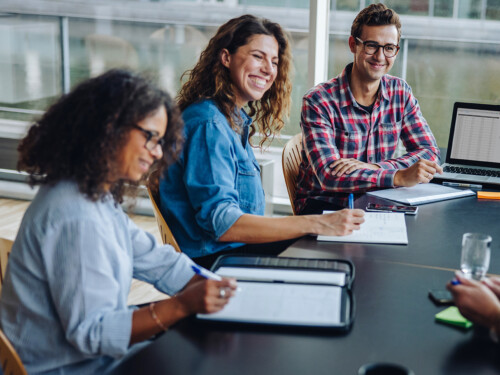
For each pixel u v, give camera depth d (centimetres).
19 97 424
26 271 127
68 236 123
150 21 390
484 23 341
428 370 109
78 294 123
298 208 256
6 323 131
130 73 131
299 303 129
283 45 212
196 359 113
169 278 153
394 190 227
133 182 145
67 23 404
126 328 125
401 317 128
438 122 366
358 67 253
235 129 201
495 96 351
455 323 125
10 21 413
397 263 158
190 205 195
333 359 113
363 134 259
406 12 354
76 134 124
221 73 200
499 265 158
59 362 129
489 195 219
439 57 354
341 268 146
